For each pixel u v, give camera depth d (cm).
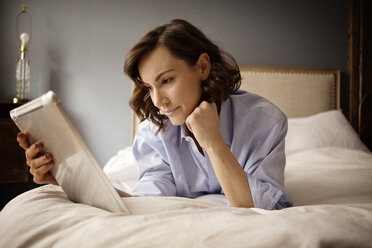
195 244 45
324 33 293
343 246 44
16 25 271
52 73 272
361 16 291
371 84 290
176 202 71
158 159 122
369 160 179
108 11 277
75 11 274
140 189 113
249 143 105
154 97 94
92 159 62
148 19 280
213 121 92
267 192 92
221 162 89
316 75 282
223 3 285
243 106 109
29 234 54
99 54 276
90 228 52
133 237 48
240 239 46
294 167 163
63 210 62
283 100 275
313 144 210
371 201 109
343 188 122
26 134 68
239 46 286
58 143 64
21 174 252
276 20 289
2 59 271
